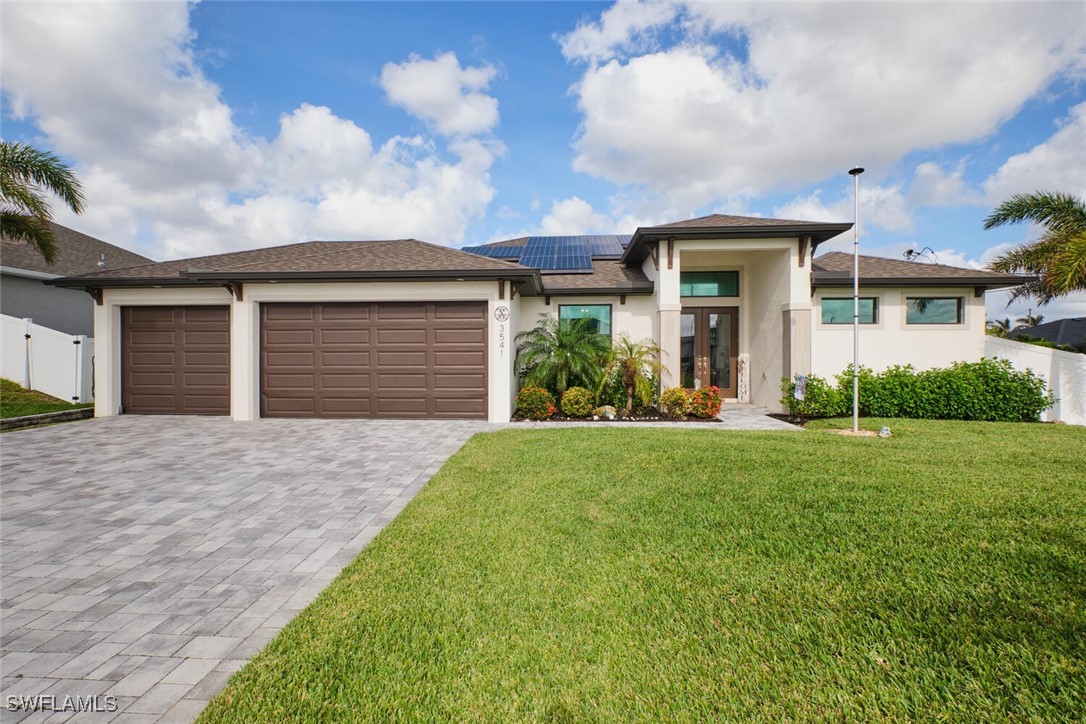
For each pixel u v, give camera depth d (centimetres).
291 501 533
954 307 1280
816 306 1275
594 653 253
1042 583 315
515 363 1209
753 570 341
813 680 229
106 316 1149
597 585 324
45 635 284
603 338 1215
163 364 1164
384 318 1102
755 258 1352
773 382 1237
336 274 1038
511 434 879
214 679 244
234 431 956
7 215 1123
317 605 306
